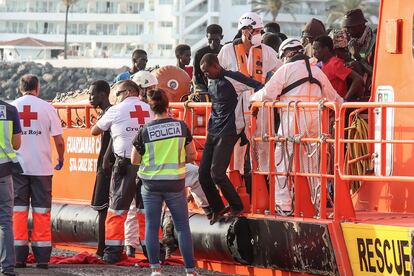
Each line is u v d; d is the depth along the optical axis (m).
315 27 24.83
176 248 23.12
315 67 21.08
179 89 26.11
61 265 23.27
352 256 19.02
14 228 22.81
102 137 24.09
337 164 19.30
